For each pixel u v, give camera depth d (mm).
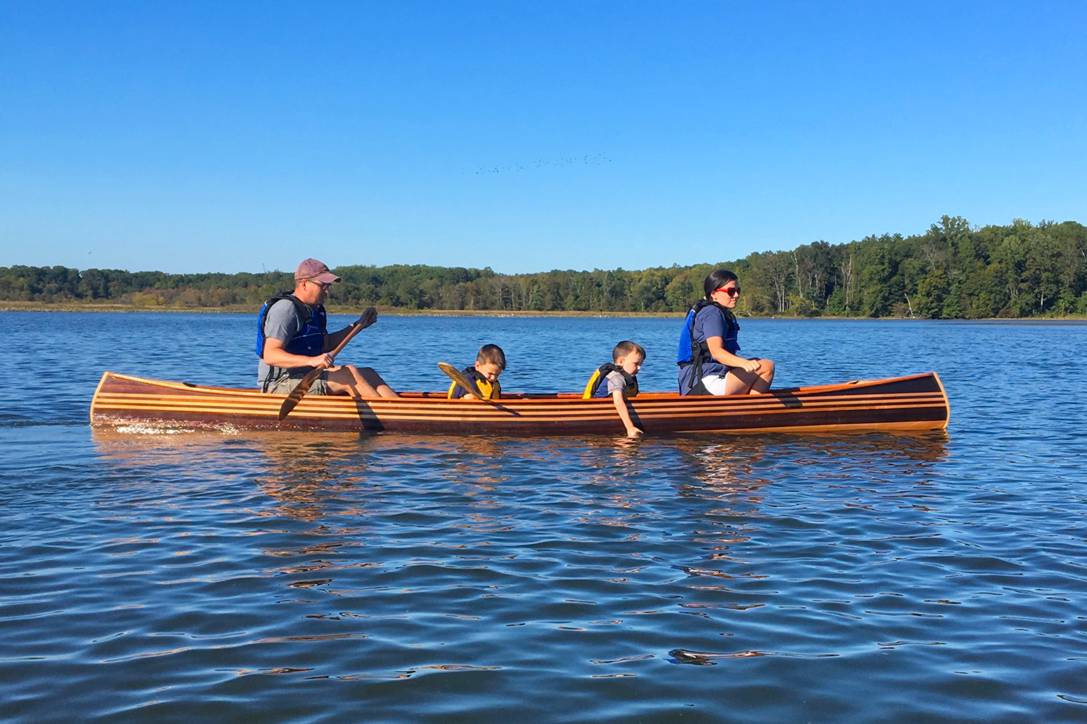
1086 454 7816
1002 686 3086
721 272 8570
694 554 4633
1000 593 4059
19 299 140625
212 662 3244
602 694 3020
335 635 3514
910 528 5191
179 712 2855
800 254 109125
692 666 3248
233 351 24609
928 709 2918
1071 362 21641
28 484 6164
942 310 92750
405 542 4820
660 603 3906
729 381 8664
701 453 7629
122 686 3037
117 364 18453
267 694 2990
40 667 3186
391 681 3104
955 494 6129
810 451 7789
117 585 4074
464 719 2834
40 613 3717
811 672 3199
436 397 8828
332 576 4234
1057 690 3057
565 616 3744
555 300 129250
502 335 43656
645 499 5875
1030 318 90250
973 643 3469
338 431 8422
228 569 4324
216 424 8500
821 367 20266
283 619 3676
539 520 5309
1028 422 9945
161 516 5316
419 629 3586
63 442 7906
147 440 8039
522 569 4367
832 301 105500
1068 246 89250
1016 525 5285
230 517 5301
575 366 18938
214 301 136625
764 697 3002
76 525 5098
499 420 8383
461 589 4070
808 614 3779
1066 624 3670
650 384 14750
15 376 14891
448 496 5918
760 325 73312
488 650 3383
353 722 2803
